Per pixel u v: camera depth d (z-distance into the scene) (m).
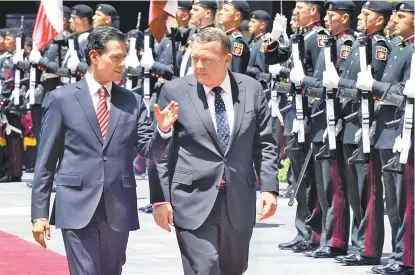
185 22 22.27
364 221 16.64
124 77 22.95
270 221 22.14
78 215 11.01
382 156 15.70
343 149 16.78
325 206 17.50
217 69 11.21
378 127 15.66
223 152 11.25
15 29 30.55
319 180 17.47
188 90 11.39
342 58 17.19
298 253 17.98
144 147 11.27
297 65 17.42
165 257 17.59
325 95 16.88
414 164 14.73
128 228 11.18
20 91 28.89
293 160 18.23
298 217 18.31
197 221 11.14
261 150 11.59
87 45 11.27
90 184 11.08
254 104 11.46
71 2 40.75
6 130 31.14
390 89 15.25
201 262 11.09
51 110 11.23
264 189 11.46
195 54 11.20
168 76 21.92
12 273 15.76
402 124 15.29
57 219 11.10
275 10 31.62
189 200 11.22
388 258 16.75
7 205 25.23
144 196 26.88
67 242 11.11
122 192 11.16
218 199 11.24
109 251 11.22
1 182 31.47
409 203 15.37
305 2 18.23
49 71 25.59
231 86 11.46
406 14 15.57
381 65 16.17
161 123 10.84
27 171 34.88
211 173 11.20
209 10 21.41
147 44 22.23
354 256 16.70
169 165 11.34
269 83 21.41
